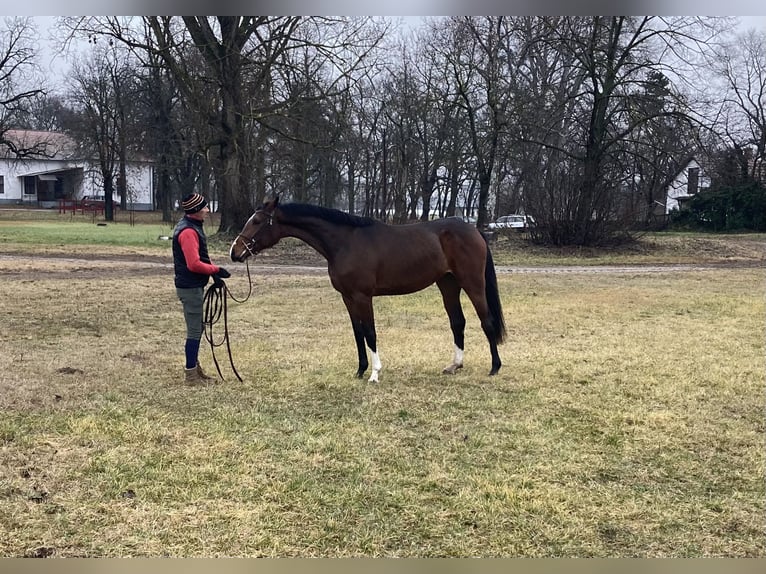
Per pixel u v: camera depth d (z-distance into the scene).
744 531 3.62
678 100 24.31
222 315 10.79
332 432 5.09
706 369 7.14
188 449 4.67
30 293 12.37
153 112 47.03
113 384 6.38
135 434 4.93
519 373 7.01
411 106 36.34
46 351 7.79
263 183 29.08
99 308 11.07
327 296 13.12
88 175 68.25
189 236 6.25
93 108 51.31
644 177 38.47
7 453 4.52
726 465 4.52
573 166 27.50
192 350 6.45
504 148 30.89
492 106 26.48
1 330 8.99
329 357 7.71
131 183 65.50
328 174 43.16
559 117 27.34
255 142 25.95
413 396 6.12
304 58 24.34
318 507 3.81
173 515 3.68
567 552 3.38
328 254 6.65
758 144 46.19
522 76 30.72
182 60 22.81
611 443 4.91
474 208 51.44
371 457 4.58
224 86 23.58
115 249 22.02
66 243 23.42
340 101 26.91
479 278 6.88
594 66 25.55
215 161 26.78
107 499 3.86
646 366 7.29
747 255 25.20
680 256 24.59
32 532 3.47
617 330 9.61
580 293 13.97
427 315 11.02
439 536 3.52
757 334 9.27
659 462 4.56
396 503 3.87
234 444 4.78
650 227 29.69
